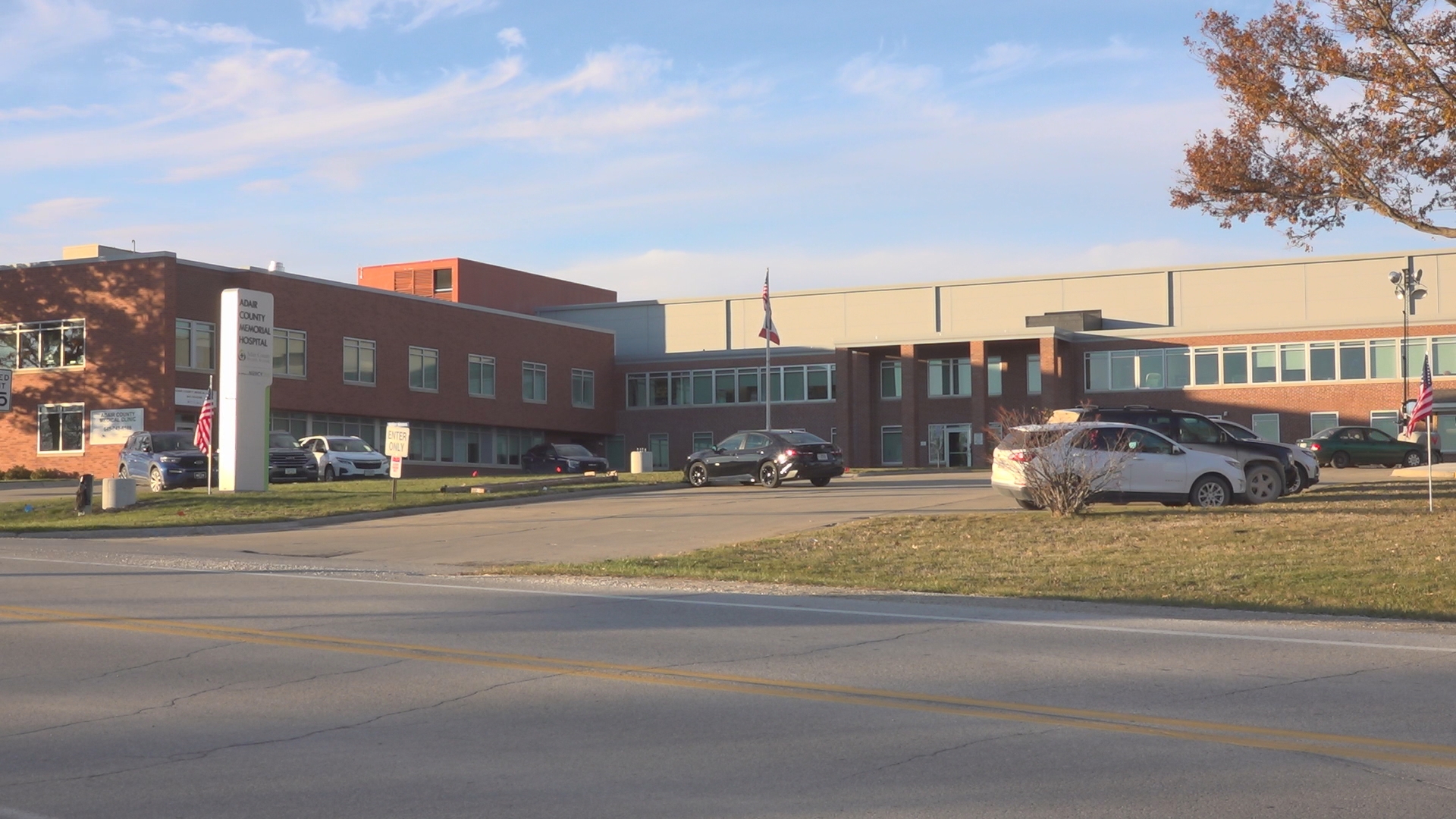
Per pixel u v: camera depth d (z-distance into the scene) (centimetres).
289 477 4294
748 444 3706
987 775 704
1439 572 1536
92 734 809
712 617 1282
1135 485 2383
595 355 7038
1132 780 692
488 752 760
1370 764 720
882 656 1059
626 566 1778
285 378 5141
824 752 757
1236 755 741
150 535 2475
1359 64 2020
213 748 773
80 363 4906
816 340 7112
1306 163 2102
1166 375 6134
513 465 6525
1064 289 6706
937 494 3095
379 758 749
